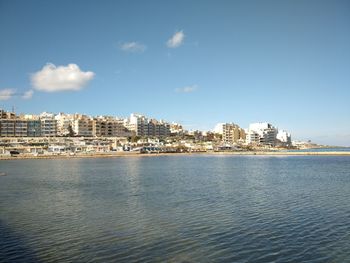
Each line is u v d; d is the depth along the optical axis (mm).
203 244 28141
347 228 32219
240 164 134250
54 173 95688
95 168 115062
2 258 25391
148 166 124375
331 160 167875
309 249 26781
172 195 53094
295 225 33562
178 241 28953
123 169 109750
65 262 24578
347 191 56406
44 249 27172
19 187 64562
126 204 45562
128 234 31047
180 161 159875
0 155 193625
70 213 40062
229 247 27391
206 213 39438
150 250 26828
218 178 79438
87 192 57281
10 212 40875
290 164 133875
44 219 37062
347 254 25641
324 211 39938
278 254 25812
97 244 28297
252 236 30156
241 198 49750
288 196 51375
